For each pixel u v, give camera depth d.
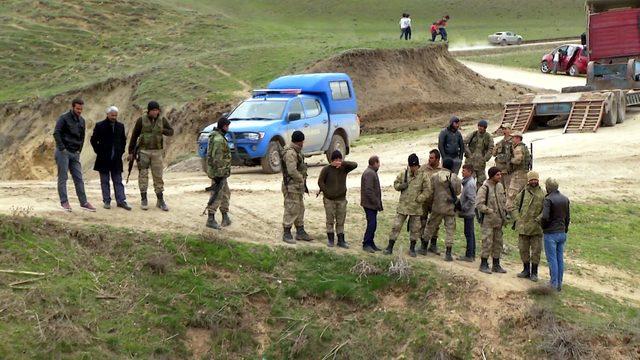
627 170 21.69
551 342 11.33
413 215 12.92
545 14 81.88
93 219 12.32
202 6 74.06
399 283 12.14
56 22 58.94
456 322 11.64
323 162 23.67
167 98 36.06
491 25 78.06
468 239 13.41
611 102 27.19
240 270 11.88
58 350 9.62
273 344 11.17
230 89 35.75
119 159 12.98
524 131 27.14
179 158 26.95
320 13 79.31
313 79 22.03
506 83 41.19
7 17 60.69
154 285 11.17
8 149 39.91
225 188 13.03
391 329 11.60
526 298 12.23
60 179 12.38
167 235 12.04
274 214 14.62
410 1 84.94
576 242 15.95
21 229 11.27
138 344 10.24
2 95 47.25
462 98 36.66
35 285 10.38
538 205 12.86
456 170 15.41
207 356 10.70
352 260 12.49
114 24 58.69
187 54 48.25
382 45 38.03
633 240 16.58
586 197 19.05
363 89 34.22
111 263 11.28
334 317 11.68
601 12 30.08
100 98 40.34
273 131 20.00
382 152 25.36
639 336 11.70
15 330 9.64
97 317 10.31
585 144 24.69
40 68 51.62
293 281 11.98
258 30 55.56
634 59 29.39
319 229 14.16
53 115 40.38
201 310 11.06
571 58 46.69
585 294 12.96
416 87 35.56
